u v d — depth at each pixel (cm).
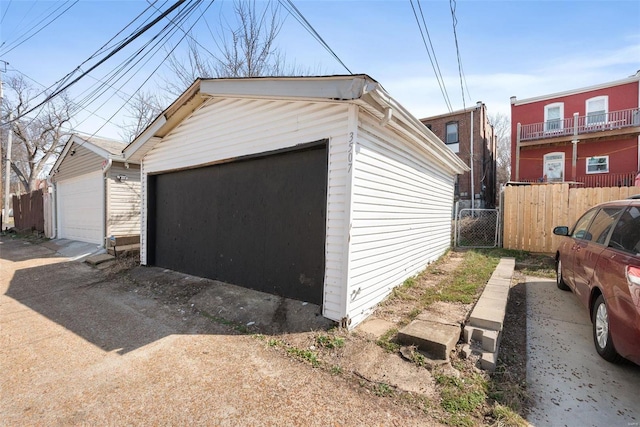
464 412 224
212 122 554
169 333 376
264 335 362
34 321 420
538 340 338
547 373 274
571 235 480
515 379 264
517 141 1519
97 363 307
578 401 236
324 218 389
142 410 235
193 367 297
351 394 250
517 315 411
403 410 229
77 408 239
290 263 446
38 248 1050
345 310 359
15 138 2348
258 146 473
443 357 285
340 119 371
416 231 592
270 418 225
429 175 661
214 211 568
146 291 550
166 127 630
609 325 275
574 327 372
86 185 1066
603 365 287
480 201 1627
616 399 238
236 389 260
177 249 652
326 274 382
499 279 505
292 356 313
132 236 870
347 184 360
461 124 1684
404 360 292
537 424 212
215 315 427
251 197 502
